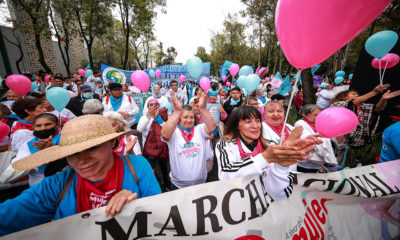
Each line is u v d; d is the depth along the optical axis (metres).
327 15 0.73
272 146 1.01
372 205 1.44
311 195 1.30
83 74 10.45
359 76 4.89
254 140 1.66
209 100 4.32
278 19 0.93
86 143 0.88
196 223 1.09
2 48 17.77
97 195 1.03
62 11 13.59
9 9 13.20
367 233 1.42
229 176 1.29
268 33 21.19
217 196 1.12
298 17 0.81
